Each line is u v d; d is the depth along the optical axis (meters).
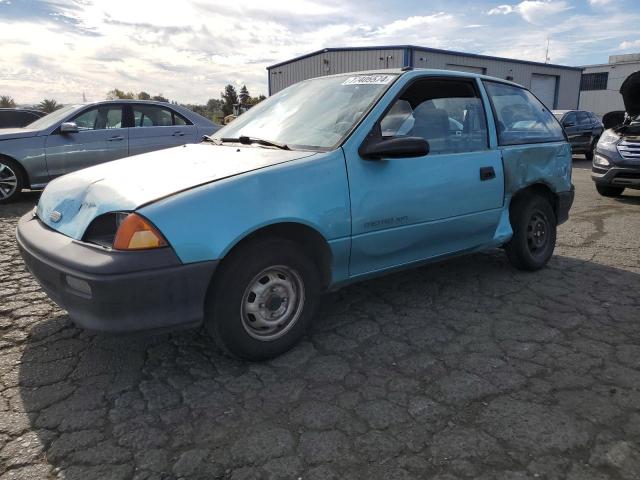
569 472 2.08
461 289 4.17
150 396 2.62
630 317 3.62
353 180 3.09
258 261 2.76
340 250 3.10
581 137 17.03
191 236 2.52
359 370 2.89
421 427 2.37
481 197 3.89
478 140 3.96
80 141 7.79
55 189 3.15
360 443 2.26
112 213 2.58
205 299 2.74
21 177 7.52
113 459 2.16
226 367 2.92
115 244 2.47
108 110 8.11
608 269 4.72
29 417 2.44
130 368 2.90
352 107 3.42
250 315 2.85
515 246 4.42
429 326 3.47
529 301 3.92
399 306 3.82
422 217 3.49
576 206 8.05
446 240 3.76
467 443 2.26
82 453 2.19
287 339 3.00
